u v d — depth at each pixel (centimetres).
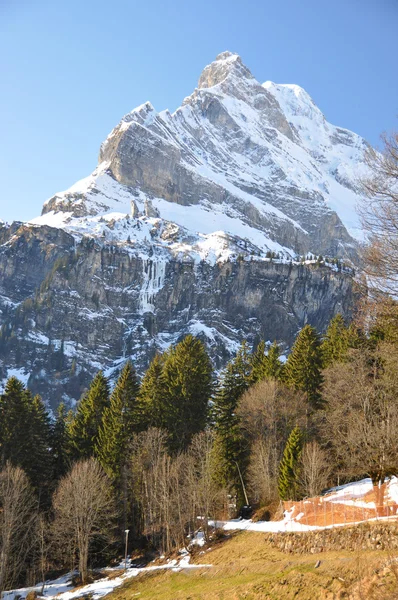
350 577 2223
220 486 5397
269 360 6925
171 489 5103
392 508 2967
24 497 5072
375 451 3119
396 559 2114
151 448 5647
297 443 4462
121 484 5906
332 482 4694
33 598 4347
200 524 5050
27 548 5084
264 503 4900
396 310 1852
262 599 2447
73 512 4831
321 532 3127
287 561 3048
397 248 1823
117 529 5756
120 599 3772
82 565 4653
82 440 6669
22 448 6078
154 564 4581
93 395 6969
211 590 2988
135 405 6512
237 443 5841
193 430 6456
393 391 3562
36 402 7388
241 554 3712
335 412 4147
